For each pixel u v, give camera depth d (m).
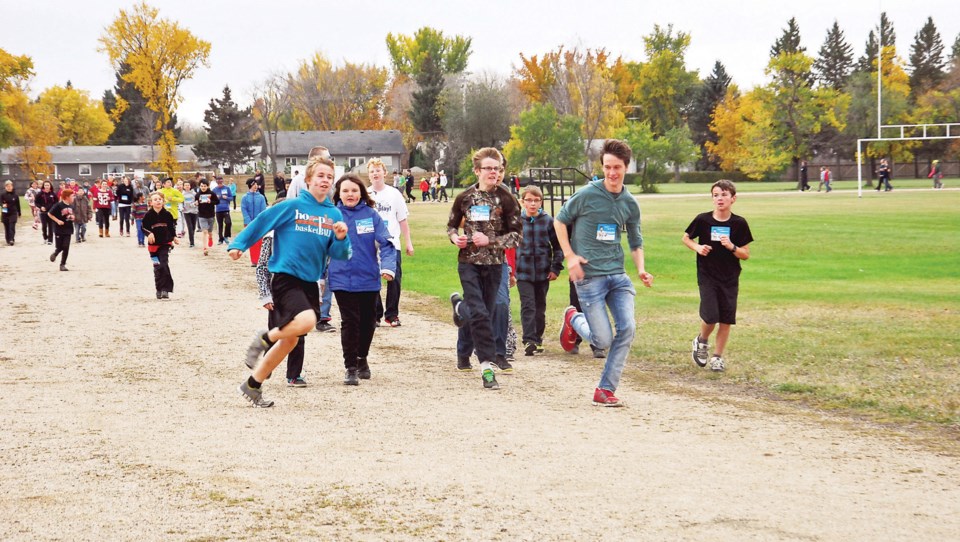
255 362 7.64
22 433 6.67
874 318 12.71
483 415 7.38
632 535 4.60
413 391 8.39
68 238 20.56
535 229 10.57
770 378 8.90
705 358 9.52
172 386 8.50
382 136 110.25
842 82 124.06
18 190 99.75
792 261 20.58
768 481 5.54
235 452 6.16
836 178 93.75
